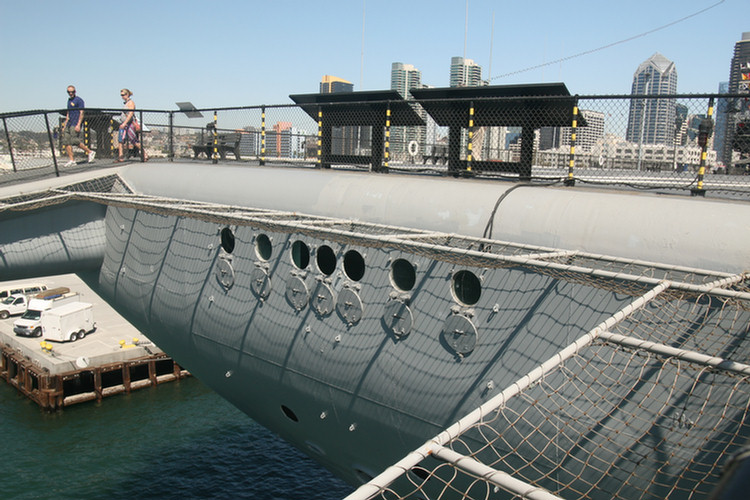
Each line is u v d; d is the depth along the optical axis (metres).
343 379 10.60
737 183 11.82
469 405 8.83
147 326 15.70
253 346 12.32
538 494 3.54
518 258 7.24
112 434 33.44
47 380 36.31
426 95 13.10
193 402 38.00
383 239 8.41
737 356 6.76
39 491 27.62
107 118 19.38
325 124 15.20
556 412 7.81
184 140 20.80
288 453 31.36
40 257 15.81
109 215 16.30
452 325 9.05
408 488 10.55
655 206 8.20
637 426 7.23
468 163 12.20
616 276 6.58
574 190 9.54
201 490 27.83
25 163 18.27
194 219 13.50
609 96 9.77
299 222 10.15
